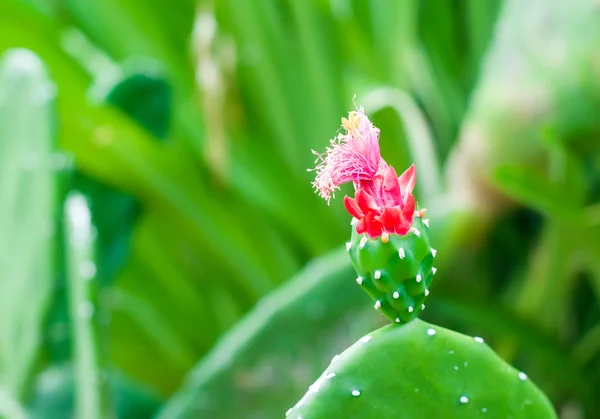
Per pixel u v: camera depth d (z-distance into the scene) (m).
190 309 1.57
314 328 1.07
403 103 1.36
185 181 1.44
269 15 1.48
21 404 1.13
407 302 0.59
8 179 1.13
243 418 1.08
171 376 1.58
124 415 1.32
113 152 1.37
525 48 1.06
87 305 1.07
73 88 1.43
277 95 1.49
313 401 0.58
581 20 1.02
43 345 1.25
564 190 1.05
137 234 1.51
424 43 1.63
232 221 1.49
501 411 0.59
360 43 1.49
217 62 1.36
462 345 0.59
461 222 1.13
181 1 1.56
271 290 1.51
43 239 1.10
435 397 0.59
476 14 1.53
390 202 0.59
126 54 1.59
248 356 1.08
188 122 1.49
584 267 1.21
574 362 1.24
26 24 1.47
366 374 0.58
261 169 1.46
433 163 1.31
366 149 0.58
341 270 1.06
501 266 1.44
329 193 0.58
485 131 1.08
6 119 1.14
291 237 1.52
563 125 1.04
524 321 1.21
